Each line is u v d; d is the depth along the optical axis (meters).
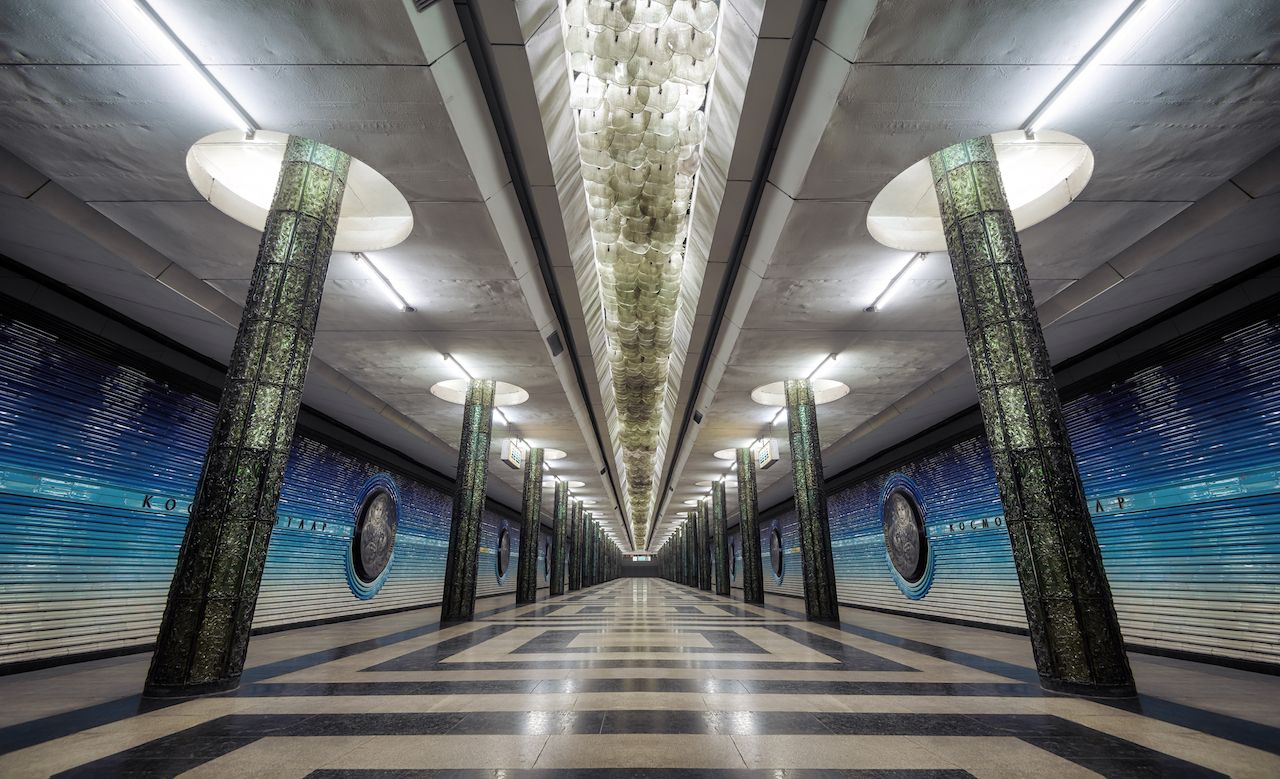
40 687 5.57
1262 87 4.80
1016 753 3.36
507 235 7.16
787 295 8.55
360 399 13.23
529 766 3.11
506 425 17.23
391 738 3.65
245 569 5.26
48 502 7.55
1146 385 8.81
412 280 8.09
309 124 5.29
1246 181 6.02
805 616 13.91
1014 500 5.40
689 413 17.69
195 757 3.28
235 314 8.90
